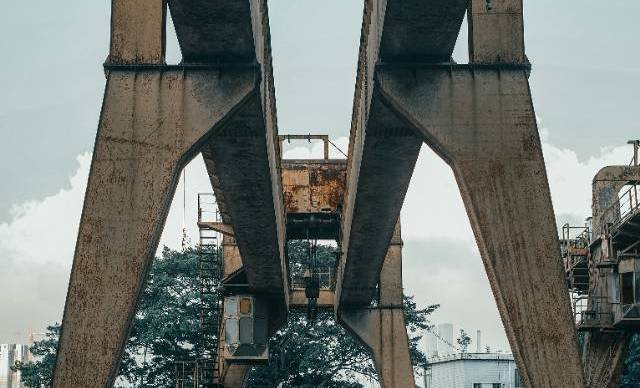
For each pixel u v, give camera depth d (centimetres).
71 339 2094
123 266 2136
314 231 4622
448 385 10450
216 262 4653
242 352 4544
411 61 2347
